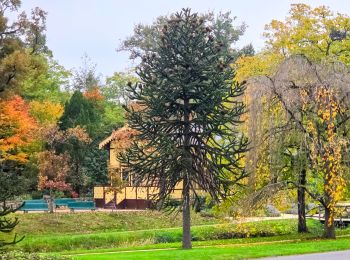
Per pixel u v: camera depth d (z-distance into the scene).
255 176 22.70
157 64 21.38
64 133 42.16
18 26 33.03
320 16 30.95
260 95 22.52
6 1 33.19
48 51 59.12
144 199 41.25
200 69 21.14
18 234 29.39
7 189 18.34
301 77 21.97
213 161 21.58
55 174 36.19
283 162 22.95
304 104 21.72
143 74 21.30
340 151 21.16
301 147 21.80
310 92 21.75
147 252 19.08
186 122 21.73
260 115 22.50
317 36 30.48
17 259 16.33
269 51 31.09
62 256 17.42
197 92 21.19
